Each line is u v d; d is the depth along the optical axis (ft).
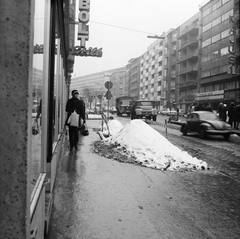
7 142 4.84
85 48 73.05
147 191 17.30
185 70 228.63
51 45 13.23
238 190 18.20
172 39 265.75
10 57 4.81
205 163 25.81
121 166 23.81
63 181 18.58
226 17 165.78
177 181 19.94
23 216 4.92
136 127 32.63
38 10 8.48
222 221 13.03
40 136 9.40
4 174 4.86
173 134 57.21
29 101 4.94
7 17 4.81
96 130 57.31
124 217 13.01
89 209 13.82
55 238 10.63
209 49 185.98
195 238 11.21
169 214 13.66
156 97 313.53
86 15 71.77
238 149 37.52
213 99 177.27
